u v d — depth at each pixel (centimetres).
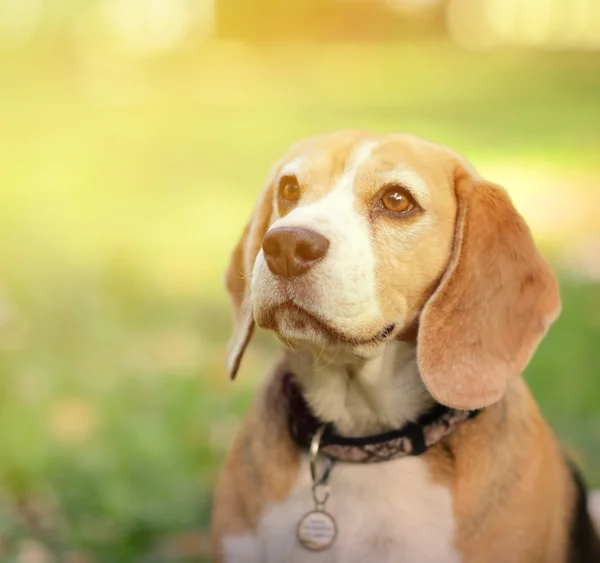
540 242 910
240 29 3108
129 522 438
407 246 317
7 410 532
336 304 296
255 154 1448
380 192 320
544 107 1914
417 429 321
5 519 431
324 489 324
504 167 1302
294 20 3152
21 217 1024
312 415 331
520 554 316
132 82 2164
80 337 658
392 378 326
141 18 2584
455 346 317
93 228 982
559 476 343
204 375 600
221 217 1042
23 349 629
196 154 1452
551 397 559
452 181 330
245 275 355
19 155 1396
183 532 441
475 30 3272
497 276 322
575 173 1256
